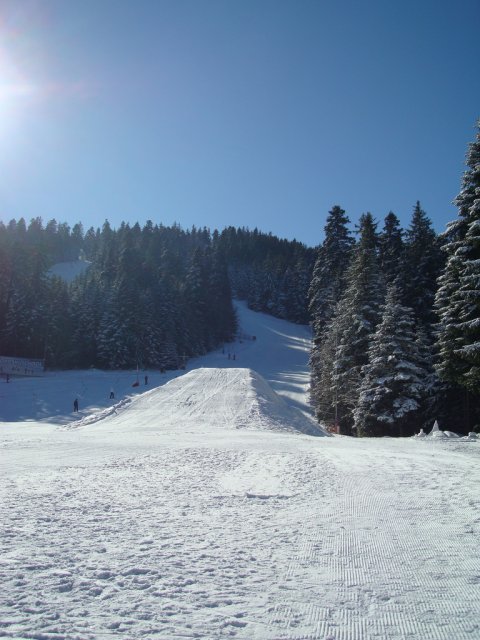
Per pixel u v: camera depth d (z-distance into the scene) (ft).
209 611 13.66
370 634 12.53
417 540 20.58
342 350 114.42
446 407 90.89
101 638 12.01
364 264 116.57
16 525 21.88
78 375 216.33
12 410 155.22
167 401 111.96
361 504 27.22
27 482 33.22
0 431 88.07
